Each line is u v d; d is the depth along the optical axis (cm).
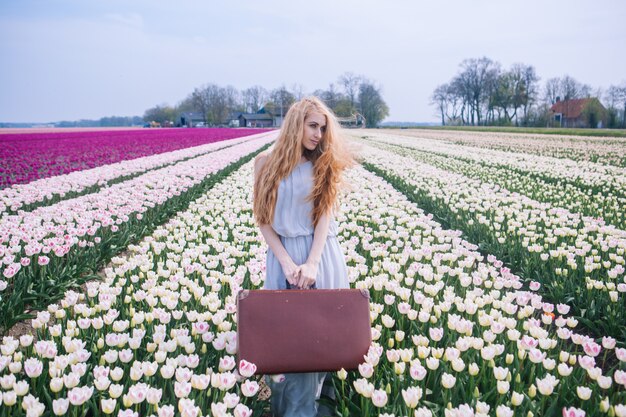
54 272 533
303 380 302
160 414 244
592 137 4141
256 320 277
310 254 310
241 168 1579
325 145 312
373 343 329
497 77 9519
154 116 14438
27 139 3472
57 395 281
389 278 550
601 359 416
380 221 787
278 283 318
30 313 455
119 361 346
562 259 599
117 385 268
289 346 276
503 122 9569
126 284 507
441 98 10681
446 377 284
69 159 1769
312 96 313
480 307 425
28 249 508
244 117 11794
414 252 565
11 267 451
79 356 310
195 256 574
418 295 402
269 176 307
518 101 9181
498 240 677
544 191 1130
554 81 9594
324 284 321
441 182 1264
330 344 280
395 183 1318
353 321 286
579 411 238
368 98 10325
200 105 12075
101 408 270
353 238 652
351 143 323
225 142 3173
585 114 7606
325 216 318
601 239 680
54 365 297
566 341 428
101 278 561
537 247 590
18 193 1011
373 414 288
